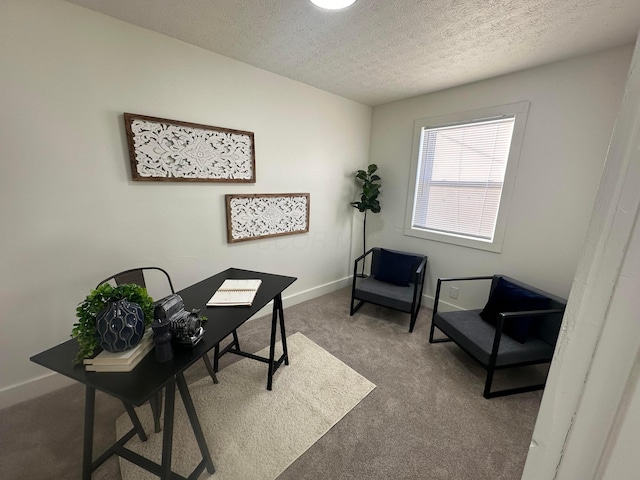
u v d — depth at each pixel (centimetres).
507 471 133
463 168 269
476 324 209
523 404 173
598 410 35
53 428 150
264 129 244
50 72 149
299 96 263
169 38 183
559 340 40
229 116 220
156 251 202
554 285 218
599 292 34
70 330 175
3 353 159
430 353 223
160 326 101
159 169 191
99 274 180
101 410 163
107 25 161
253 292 158
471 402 174
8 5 135
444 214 290
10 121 143
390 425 157
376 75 236
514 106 223
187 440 144
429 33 168
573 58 192
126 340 96
